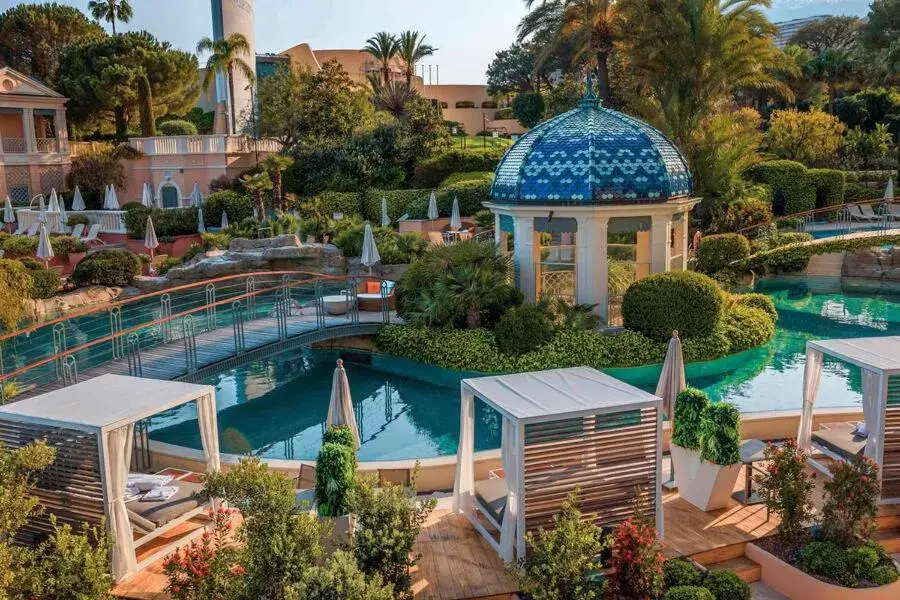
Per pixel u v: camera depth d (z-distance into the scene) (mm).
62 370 15836
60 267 34062
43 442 9000
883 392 10219
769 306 23203
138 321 25906
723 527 10234
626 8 36281
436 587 9078
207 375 16938
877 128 49656
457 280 21453
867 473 9359
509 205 22031
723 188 35344
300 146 47750
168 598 9000
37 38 60938
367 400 18172
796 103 62156
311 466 11781
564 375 10547
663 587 8555
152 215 40438
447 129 51094
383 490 8852
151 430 16094
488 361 19766
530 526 9039
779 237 31125
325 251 31922
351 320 21734
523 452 8859
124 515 9414
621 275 22000
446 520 10766
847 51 60438
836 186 41500
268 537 8117
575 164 21250
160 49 58719
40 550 8539
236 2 53938
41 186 52062
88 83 55281
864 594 8734
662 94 36531
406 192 44250
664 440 13047
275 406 17562
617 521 9375
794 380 18531
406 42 62750
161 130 58000
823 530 9578
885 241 27672
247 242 32562
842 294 28656
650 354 19938
